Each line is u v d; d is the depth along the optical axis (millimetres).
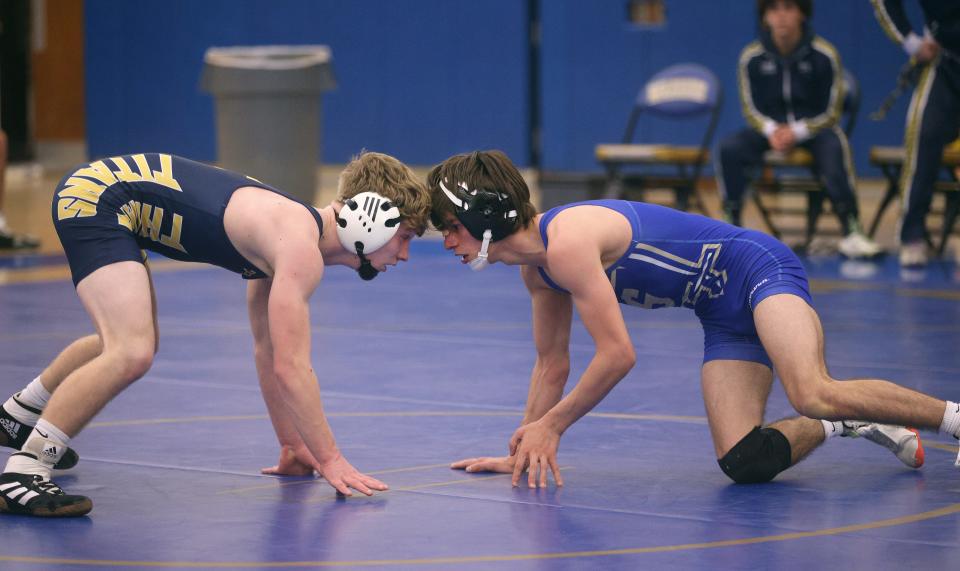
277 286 6906
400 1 30094
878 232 22281
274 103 24078
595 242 7340
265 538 6426
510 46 29359
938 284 16344
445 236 7383
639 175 20922
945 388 10258
